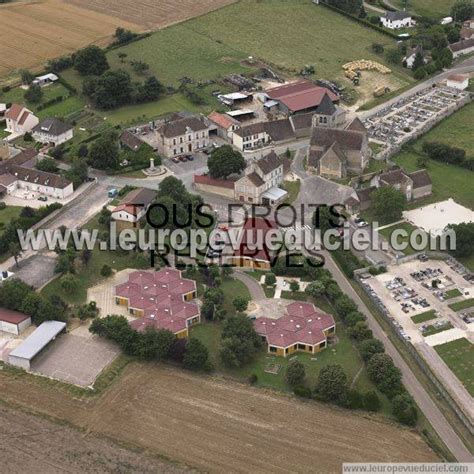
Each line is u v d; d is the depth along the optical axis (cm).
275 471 19462
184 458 19862
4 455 19825
